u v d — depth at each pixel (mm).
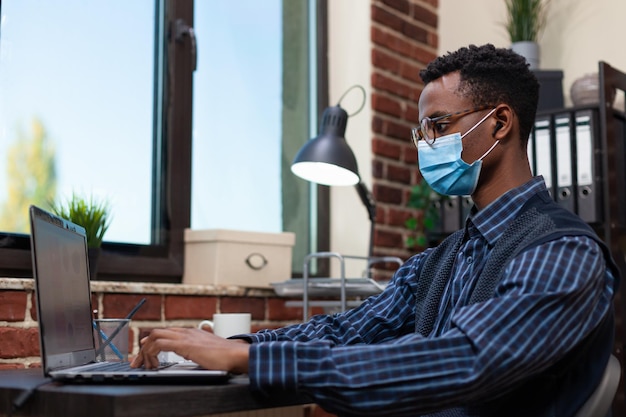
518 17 2902
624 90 2555
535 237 1148
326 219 2977
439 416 1200
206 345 1065
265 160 2820
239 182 2723
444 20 3303
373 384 992
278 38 2916
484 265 1252
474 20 3217
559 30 2982
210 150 2639
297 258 2895
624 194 2561
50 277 1213
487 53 1319
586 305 1063
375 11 3006
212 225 2623
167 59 2535
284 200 2873
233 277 2408
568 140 2539
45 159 2191
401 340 1072
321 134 2340
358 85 2734
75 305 1354
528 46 2859
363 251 2902
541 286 1043
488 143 1299
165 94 2518
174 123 2518
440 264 1412
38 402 997
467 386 986
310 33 3051
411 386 991
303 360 1015
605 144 2441
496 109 1293
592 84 2684
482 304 1040
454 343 1007
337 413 1041
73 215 2096
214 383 1046
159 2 2543
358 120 2979
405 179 3062
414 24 3188
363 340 1453
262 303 2502
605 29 2875
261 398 1050
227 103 2713
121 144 2391
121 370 1128
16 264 2053
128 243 2359
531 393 1138
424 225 2938
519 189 1277
